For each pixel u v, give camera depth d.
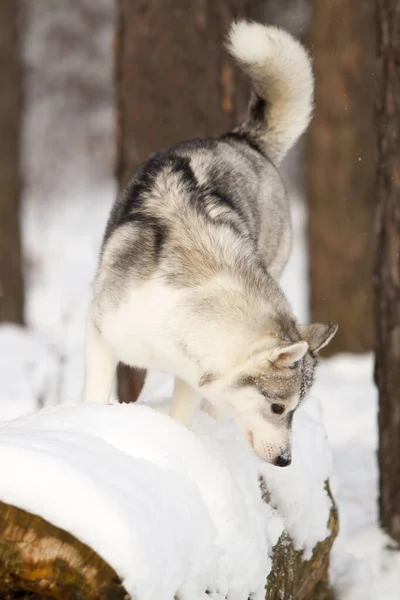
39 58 44.75
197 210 8.00
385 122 9.98
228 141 10.08
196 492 6.36
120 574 5.43
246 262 7.76
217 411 8.64
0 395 14.03
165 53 14.11
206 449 6.90
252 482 7.46
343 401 16.08
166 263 7.50
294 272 31.55
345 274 19.72
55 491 5.52
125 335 7.65
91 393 8.02
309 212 20.12
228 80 14.12
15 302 22.11
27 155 46.12
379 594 9.55
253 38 10.15
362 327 19.75
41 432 6.24
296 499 8.19
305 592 8.77
